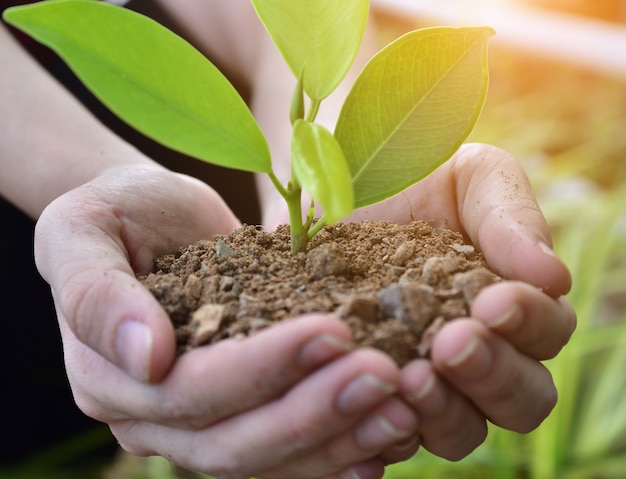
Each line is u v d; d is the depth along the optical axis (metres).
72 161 0.42
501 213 0.32
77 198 0.35
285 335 0.26
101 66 0.28
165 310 0.30
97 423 0.57
